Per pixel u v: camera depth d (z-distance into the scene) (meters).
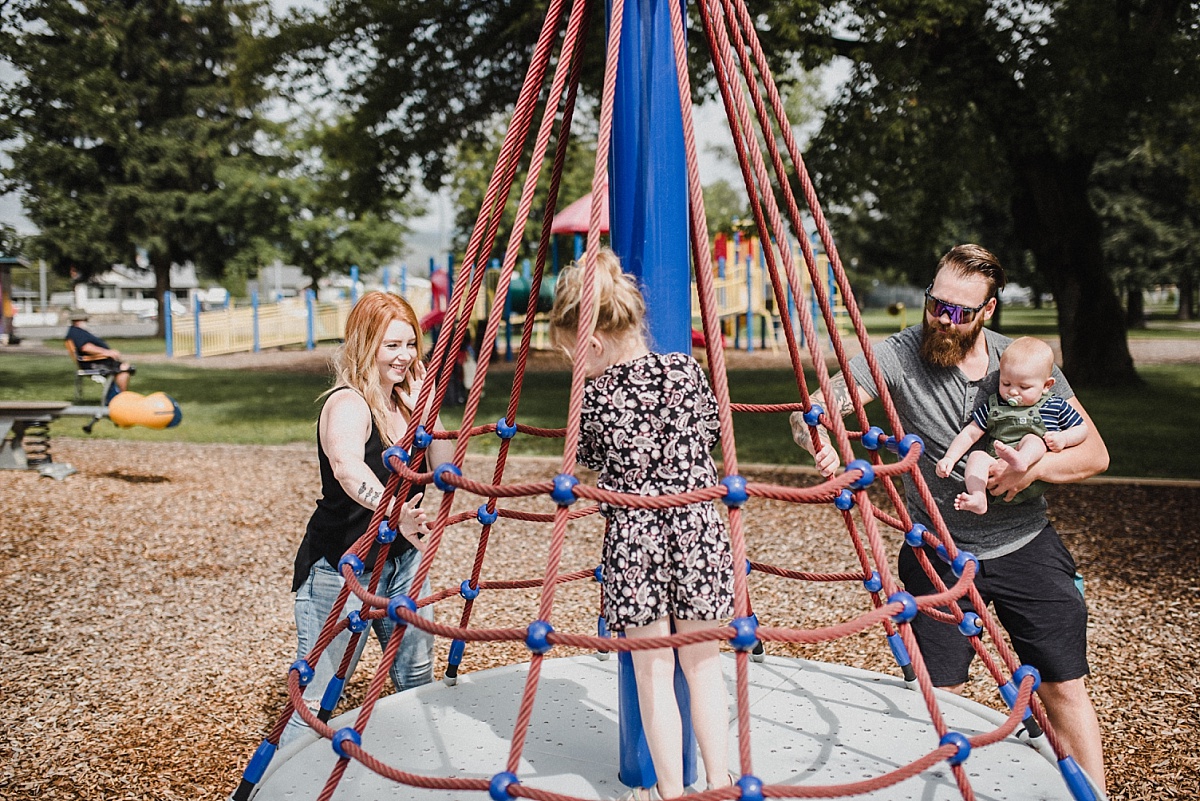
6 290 34.41
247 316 30.20
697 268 1.95
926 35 11.45
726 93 2.27
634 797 2.33
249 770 2.40
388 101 15.33
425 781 1.90
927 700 1.89
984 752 2.58
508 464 9.83
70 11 30.55
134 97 36.31
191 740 3.96
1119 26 10.96
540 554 6.75
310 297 31.22
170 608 5.68
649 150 2.39
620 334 2.25
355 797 2.37
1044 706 2.73
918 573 2.88
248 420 13.73
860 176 12.09
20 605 5.73
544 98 14.91
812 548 6.65
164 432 12.65
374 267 40.91
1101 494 8.00
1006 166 13.94
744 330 29.98
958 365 2.81
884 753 2.58
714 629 1.77
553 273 24.30
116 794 3.52
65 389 17.27
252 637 5.20
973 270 2.68
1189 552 6.27
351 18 14.72
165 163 35.97
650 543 2.20
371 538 2.37
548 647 1.84
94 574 6.36
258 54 15.24
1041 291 39.12
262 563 6.63
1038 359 2.63
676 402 2.23
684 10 2.41
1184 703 4.08
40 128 32.78
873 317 53.19
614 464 2.24
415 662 3.25
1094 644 4.78
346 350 3.06
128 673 4.70
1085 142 11.67
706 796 1.75
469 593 2.99
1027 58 11.58
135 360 25.98
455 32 14.89
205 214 36.28
